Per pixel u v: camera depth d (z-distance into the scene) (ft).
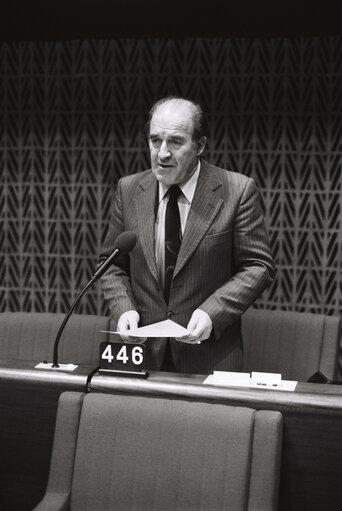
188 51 14.98
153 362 8.81
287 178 14.99
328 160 14.73
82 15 13.56
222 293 8.51
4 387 7.67
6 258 16.26
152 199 8.91
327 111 14.62
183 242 8.67
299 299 15.26
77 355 11.22
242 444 6.72
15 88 15.75
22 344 11.44
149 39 15.10
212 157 15.17
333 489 6.83
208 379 7.38
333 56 14.43
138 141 15.43
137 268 8.91
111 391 7.37
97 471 7.07
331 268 15.01
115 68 15.30
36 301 16.34
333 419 6.73
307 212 15.03
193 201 8.74
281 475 6.95
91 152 15.71
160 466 6.93
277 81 14.75
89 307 16.10
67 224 16.02
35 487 7.70
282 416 6.81
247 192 8.87
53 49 15.48
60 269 16.14
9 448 7.75
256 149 15.02
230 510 6.65
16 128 15.89
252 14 13.20
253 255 8.87
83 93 15.48
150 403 7.12
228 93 14.92
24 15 13.67
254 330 11.37
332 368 10.91
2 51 15.66
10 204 16.17
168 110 8.20
